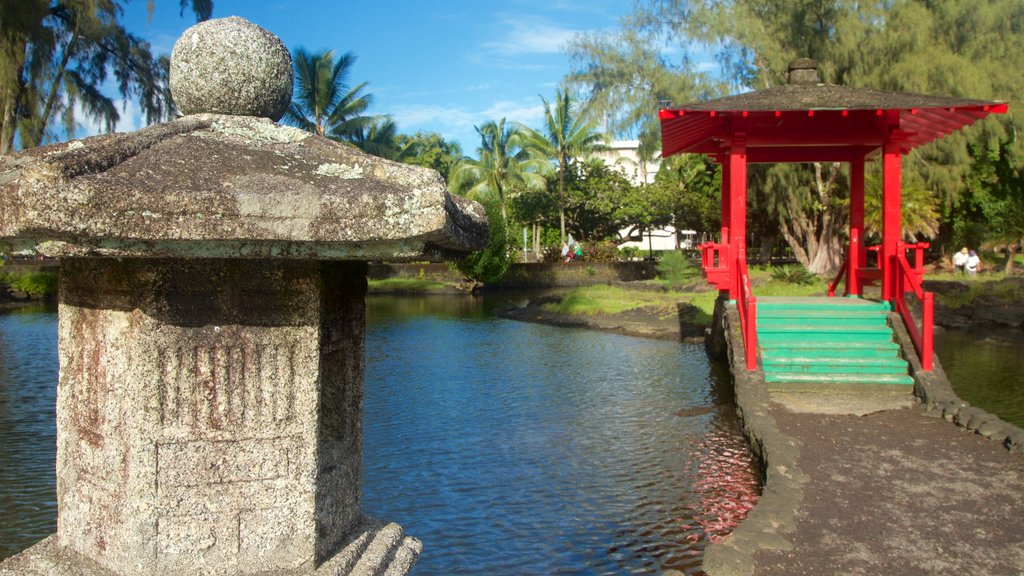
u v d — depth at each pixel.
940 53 23.00
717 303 14.42
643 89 28.47
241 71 2.57
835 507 5.50
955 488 5.96
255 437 2.37
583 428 9.01
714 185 32.50
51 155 2.02
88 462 2.42
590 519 6.00
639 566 5.14
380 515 6.11
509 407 10.23
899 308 10.85
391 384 11.95
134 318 2.28
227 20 2.65
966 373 12.47
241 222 1.99
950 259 32.97
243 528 2.35
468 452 7.97
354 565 2.58
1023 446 6.90
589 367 13.62
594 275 36.12
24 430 8.65
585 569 5.11
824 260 28.84
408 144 43.56
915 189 27.67
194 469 2.32
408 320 22.27
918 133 11.88
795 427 8.02
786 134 11.44
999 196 29.22
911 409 8.87
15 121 24.12
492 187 36.72
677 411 9.93
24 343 15.70
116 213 1.92
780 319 11.13
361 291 2.86
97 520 2.40
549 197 38.69
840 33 24.22
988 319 18.83
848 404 9.14
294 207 2.03
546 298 25.09
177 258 2.24
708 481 6.91
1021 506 5.54
